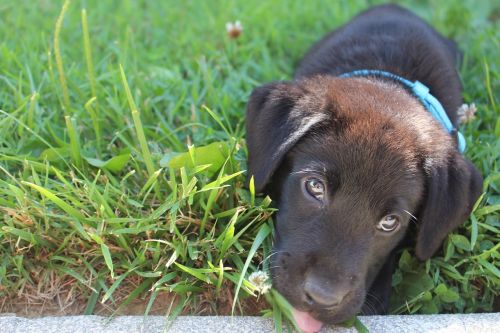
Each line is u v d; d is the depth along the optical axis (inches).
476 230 20.6
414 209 19.4
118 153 22.5
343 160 19.0
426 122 20.4
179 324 17.8
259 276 18.3
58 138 22.7
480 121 25.8
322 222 18.6
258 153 20.0
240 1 33.3
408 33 26.0
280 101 20.3
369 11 29.3
